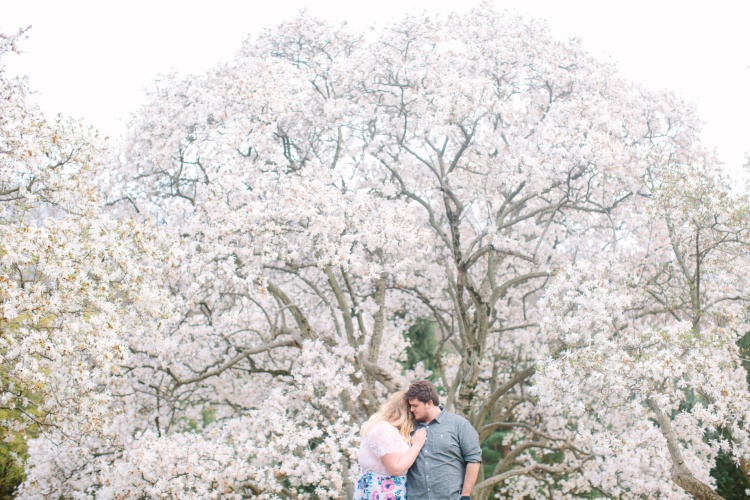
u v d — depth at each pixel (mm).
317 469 10258
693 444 12633
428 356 23062
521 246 12727
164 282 10516
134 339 11188
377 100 13789
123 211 12836
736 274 11445
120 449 10922
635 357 9367
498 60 13625
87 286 7660
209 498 9719
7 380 8141
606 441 10078
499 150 13383
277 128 12602
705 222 10414
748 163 12875
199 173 12695
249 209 10539
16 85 8977
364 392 12086
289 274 13781
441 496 5344
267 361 14711
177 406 13023
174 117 12906
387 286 14672
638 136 13047
